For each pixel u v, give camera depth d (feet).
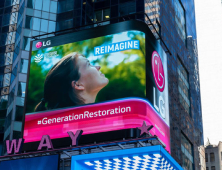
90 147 144.77
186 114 302.25
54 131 170.91
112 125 163.84
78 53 184.85
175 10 324.60
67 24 260.42
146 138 140.77
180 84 301.22
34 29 258.98
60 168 151.23
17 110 233.55
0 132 233.96
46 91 181.06
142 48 178.19
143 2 263.49
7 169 150.20
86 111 170.40
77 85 177.27
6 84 249.75
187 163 280.51
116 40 181.37
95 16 272.10
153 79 178.40
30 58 191.42
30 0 266.36
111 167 139.95
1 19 274.98
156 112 173.27
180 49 317.42
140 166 138.21
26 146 171.53
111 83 172.86
